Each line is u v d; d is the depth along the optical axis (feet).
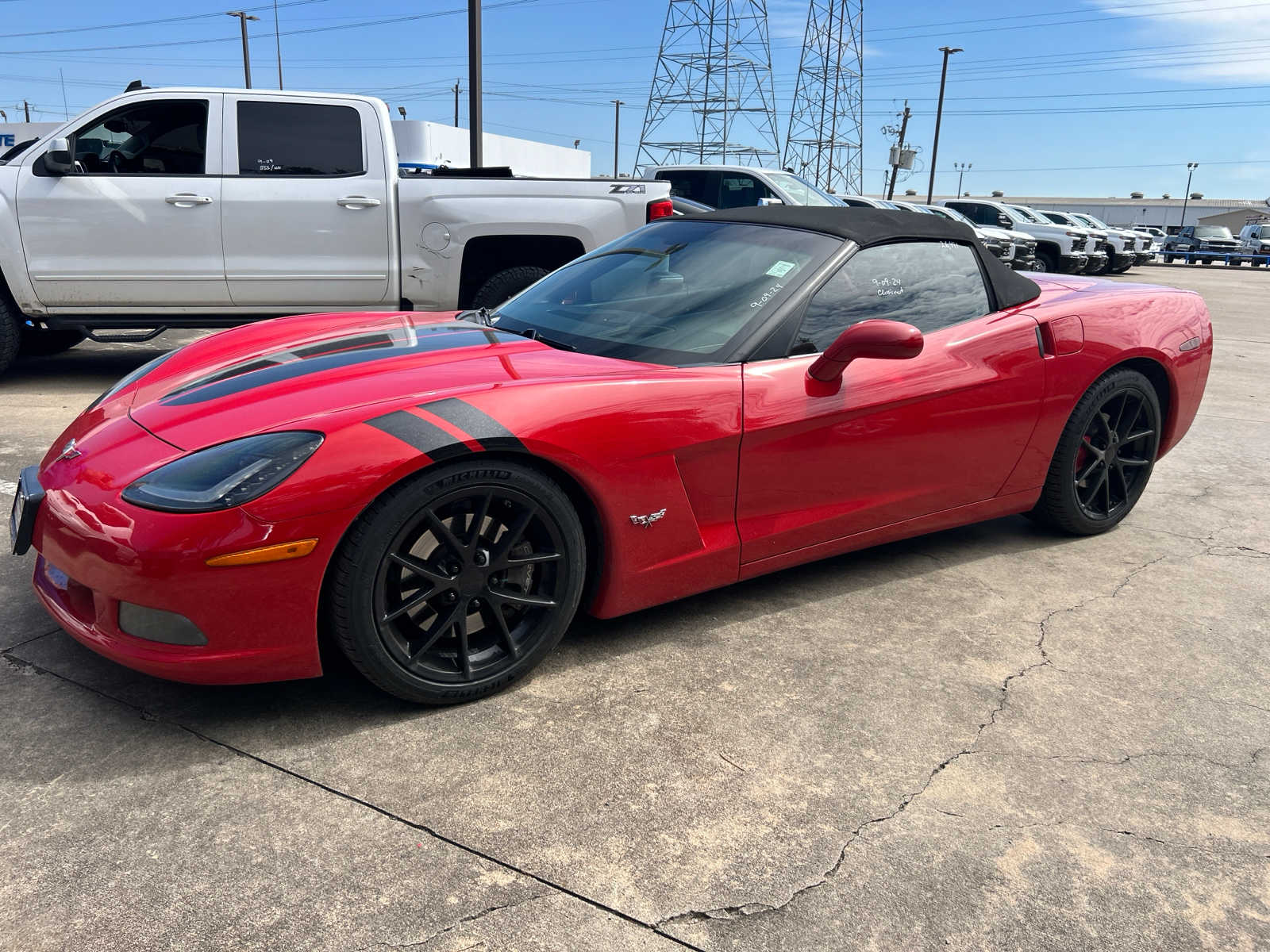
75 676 7.46
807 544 8.80
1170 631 8.99
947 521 9.94
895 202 64.59
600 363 7.88
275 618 6.25
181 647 6.22
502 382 7.13
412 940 4.95
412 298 19.08
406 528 6.43
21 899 5.12
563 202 19.06
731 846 5.78
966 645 8.57
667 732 6.98
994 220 64.75
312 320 10.02
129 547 5.98
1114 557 10.92
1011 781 6.55
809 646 8.43
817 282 8.68
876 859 5.72
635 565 7.72
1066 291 10.98
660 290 9.13
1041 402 9.98
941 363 9.08
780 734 7.02
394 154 18.74
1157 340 10.97
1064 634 8.87
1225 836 6.07
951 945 5.10
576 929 5.08
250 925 5.01
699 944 5.01
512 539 6.98
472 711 7.19
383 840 5.71
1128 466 11.50
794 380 8.15
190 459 6.36
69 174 17.03
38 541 6.76
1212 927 5.31
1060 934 5.21
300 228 18.13
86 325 17.83
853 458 8.73
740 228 9.78
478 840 5.74
